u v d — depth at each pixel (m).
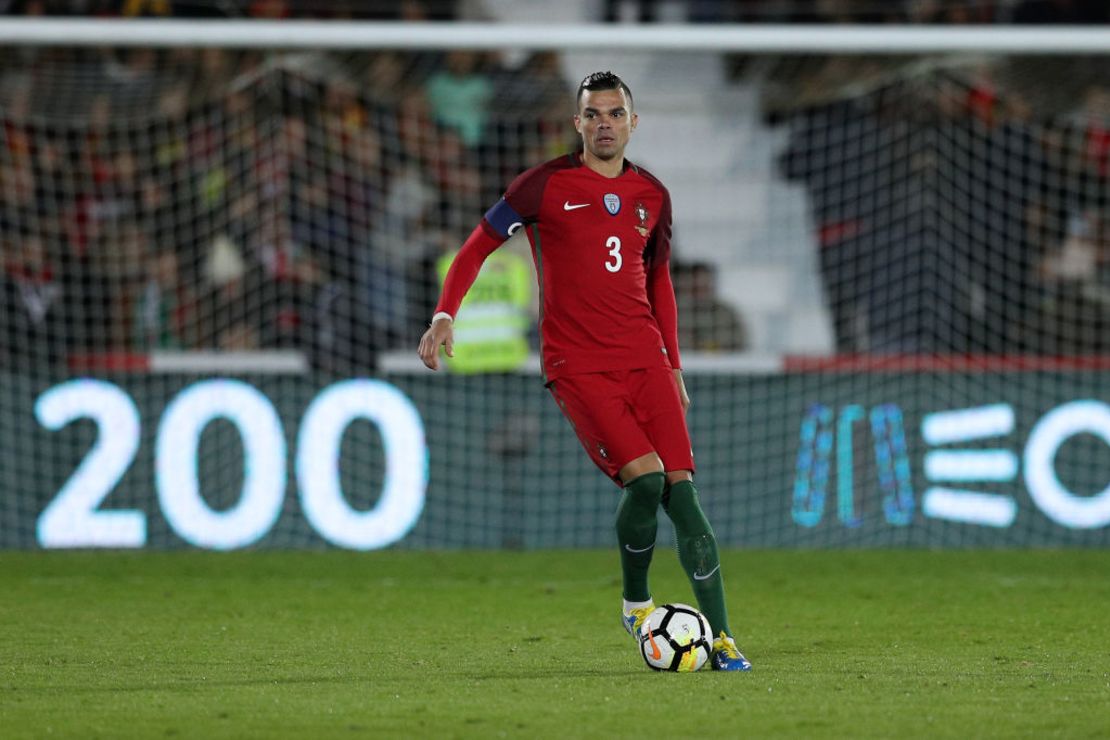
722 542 36.75
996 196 41.06
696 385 36.97
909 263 41.22
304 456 36.12
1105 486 36.91
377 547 36.28
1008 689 16.97
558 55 45.06
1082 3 45.97
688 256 45.88
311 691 16.86
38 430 35.84
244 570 32.34
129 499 35.94
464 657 20.08
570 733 14.14
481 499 36.75
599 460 19.05
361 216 42.09
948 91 43.12
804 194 45.25
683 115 45.66
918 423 36.94
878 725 14.58
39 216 40.25
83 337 40.31
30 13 45.16
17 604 26.81
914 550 36.34
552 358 19.05
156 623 24.17
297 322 41.53
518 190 18.95
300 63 41.56
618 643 21.66
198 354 37.28
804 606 26.52
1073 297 41.22
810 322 44.84
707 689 16.89
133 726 14.59
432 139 42.75
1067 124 42.47
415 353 37.69
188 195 41.28
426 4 46.72
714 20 48.31
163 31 34.16
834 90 41.47
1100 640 22.06
